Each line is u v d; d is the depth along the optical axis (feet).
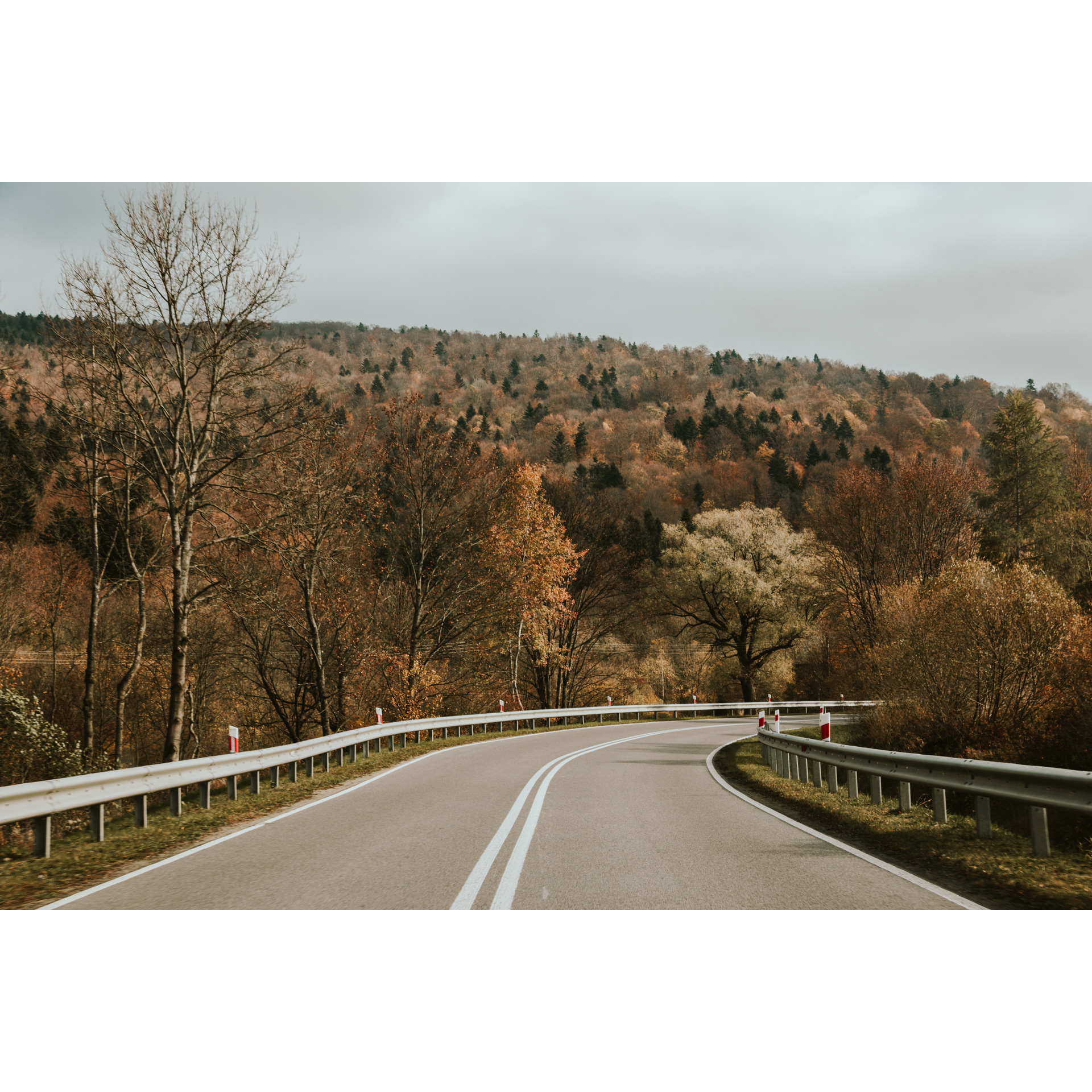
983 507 184.85
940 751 83.76
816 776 51.62
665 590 201.46
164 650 130.11
